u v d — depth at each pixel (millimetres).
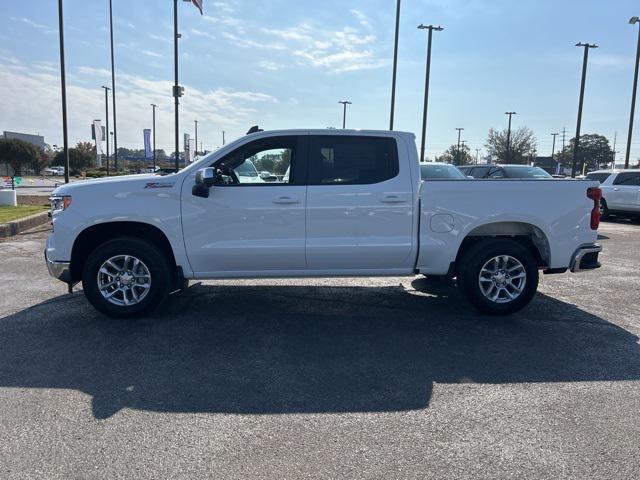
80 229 5324
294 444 3119
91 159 69438
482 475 2809
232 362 4418
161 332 5176
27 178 52344
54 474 2789
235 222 5410
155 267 5430
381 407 3617
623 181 16906
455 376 4164
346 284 7348
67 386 3906
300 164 5477
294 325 5457
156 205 5352
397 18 26688
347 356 4582
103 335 5066
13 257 9102
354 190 5434
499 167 16641
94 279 5414
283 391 3861
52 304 6133
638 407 3633
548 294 6914
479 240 5809
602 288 7289
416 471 2846
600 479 2781
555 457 2990
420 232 5547
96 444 3096
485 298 5715
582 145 92500
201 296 6613
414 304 6316
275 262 5512
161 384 3961
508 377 4148
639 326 5500
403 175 5516
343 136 5539
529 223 5629
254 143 5527
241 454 3004
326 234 5473
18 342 4844
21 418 3406
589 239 5789
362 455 3004
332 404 3656
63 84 17516
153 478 2764
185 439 3162
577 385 4000
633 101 28125
